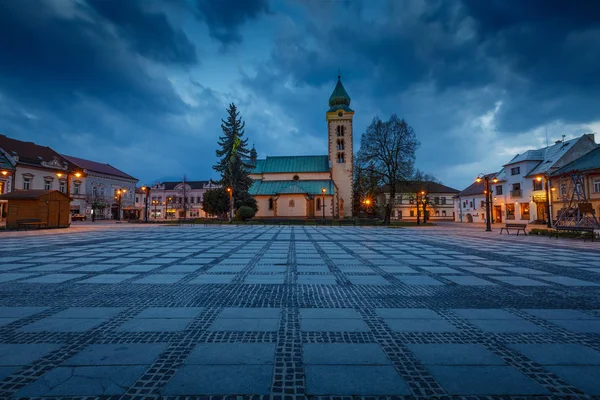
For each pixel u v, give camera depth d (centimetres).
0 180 4422
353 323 460
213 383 292
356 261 1070
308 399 268
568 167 3725
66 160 5950
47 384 288
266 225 4084
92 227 3375
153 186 9319
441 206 7856
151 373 309
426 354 357
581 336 413
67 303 554
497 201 5244
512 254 1281
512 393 279
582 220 2566
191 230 2903
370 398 271
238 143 5100
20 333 412
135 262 1025
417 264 1010
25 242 1709
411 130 4291
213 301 573
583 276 817
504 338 405
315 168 6419
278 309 527
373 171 4275
